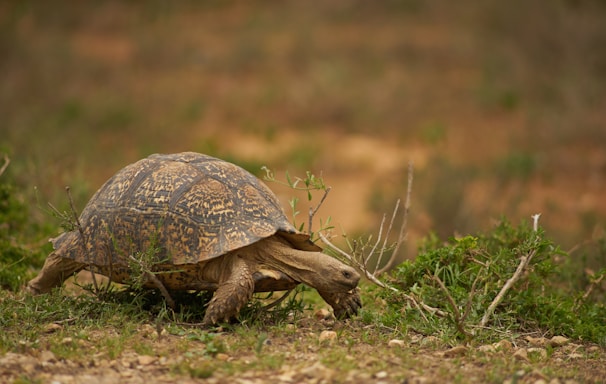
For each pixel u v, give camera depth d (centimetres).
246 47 5138
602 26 4666
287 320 1366
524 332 1396
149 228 1269
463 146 3941
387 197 2970
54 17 6028
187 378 1054
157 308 1327
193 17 6134
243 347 1172
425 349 1232
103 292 1388
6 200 1878
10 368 1045
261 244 1286
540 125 4097
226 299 1222
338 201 3172
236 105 4403
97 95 4491
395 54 5078
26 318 1273
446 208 2733
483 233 1695
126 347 1161
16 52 5062
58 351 1112
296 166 3572
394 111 4275
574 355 1247
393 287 1440
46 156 2870
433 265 1445
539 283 1454
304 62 5009
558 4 4853
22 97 4516
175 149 3909
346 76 4641
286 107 4400
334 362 1120
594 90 4284
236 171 1355
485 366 1148
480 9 5522
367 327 1334
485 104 4372
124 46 5603
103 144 3875
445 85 4609
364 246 1427
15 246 1717
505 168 3475
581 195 3403
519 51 4866
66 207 1967
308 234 1307
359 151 3859
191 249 1241
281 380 1052
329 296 1330
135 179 1325
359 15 5822
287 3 6222
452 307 1267
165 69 5088
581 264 1714
